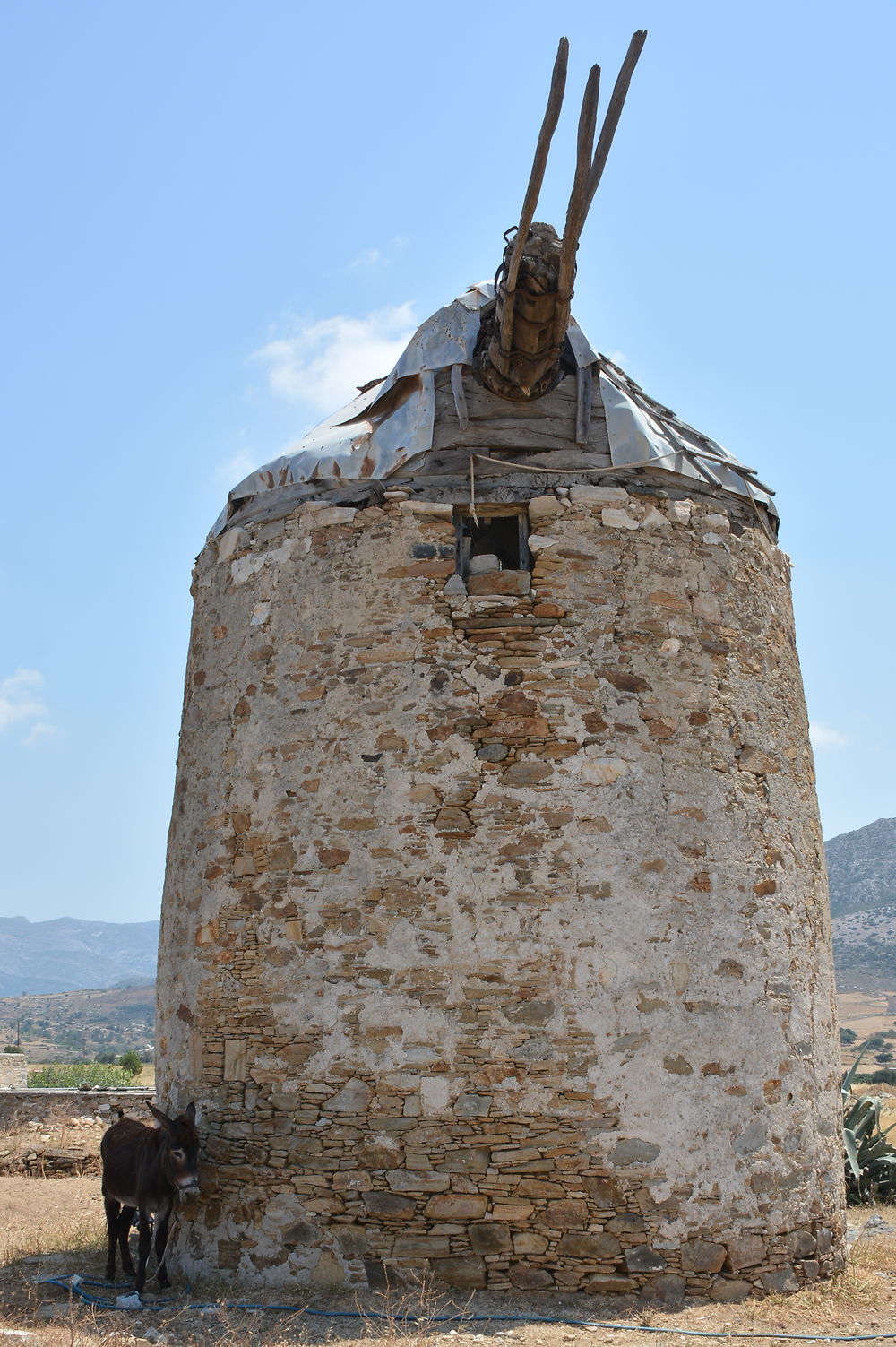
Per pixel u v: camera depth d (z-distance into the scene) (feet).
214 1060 27.17
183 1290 24.90
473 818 26.02
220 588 31.27
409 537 27.89
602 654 27.09
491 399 28.94
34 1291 24.95
